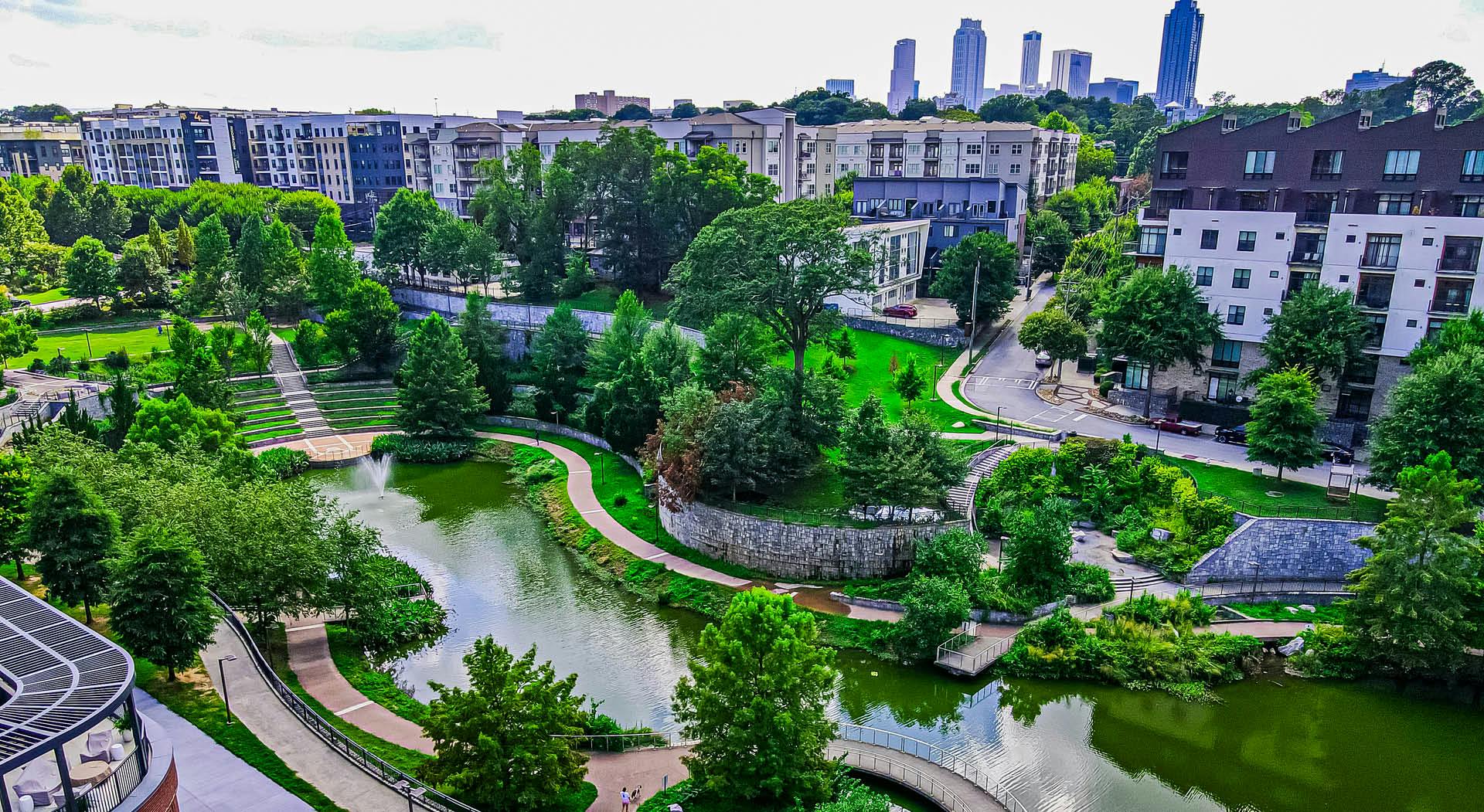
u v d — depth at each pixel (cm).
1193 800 3806
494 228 11519
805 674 3431
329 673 4409
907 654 4800
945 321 10512
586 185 10912
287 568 4375
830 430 6372
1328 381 6938
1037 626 4809
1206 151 7569
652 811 3388
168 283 11750
